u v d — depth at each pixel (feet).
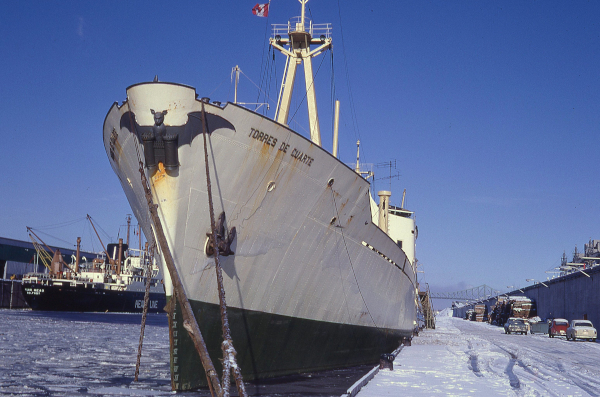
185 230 42.78
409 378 51.34
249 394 42.68
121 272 334.44
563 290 221.66
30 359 75.20
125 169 47.91
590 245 319.47
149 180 42.80
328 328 59.57
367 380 47.62
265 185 46.62
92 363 70.54
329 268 56.70
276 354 52.47
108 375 57.72
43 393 45.78
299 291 53.67
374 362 75.10
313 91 71.87
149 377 56.13
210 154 42.75
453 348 96.53
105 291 297.33
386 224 90.89
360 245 61.62
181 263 42.93
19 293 301.43
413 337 128.98
